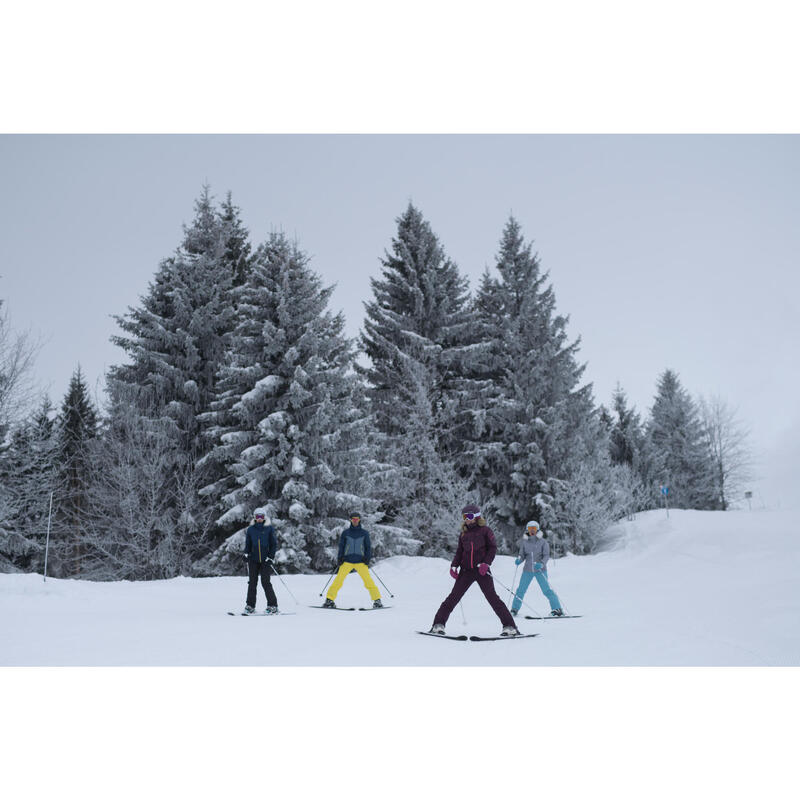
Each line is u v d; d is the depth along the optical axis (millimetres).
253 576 10523
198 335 30328
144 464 25562
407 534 26500
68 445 31859
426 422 30797
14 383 23516
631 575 18516
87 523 28000
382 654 6484
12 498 26344
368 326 35406
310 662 6074
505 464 33094
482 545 7973
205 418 27078
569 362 35625
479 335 37000
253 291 28734
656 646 6672
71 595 12367
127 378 30500
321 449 25266
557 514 31078
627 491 36250
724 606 9750
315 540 23953
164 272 32000
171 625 8742
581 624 8797
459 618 10031
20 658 6258
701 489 50500
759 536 23656
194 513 25969
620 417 53906
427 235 36688
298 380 25266
